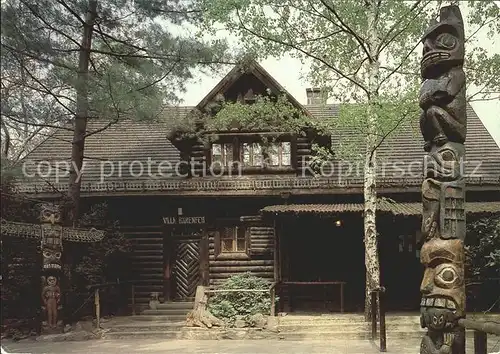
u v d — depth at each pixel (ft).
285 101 50.01
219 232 57.47
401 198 55.67
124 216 58.44
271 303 46.26
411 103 42.06
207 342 41.29
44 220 44.34
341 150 47.42
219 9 42.16
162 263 57.62
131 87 43.93
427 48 26.63
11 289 46.47
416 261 54.90
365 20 45.09
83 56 46.55
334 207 51.11
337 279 55.88
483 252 44.78
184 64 45.37
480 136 63.36
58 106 43.45
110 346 39.78
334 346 38.17
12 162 41.14
